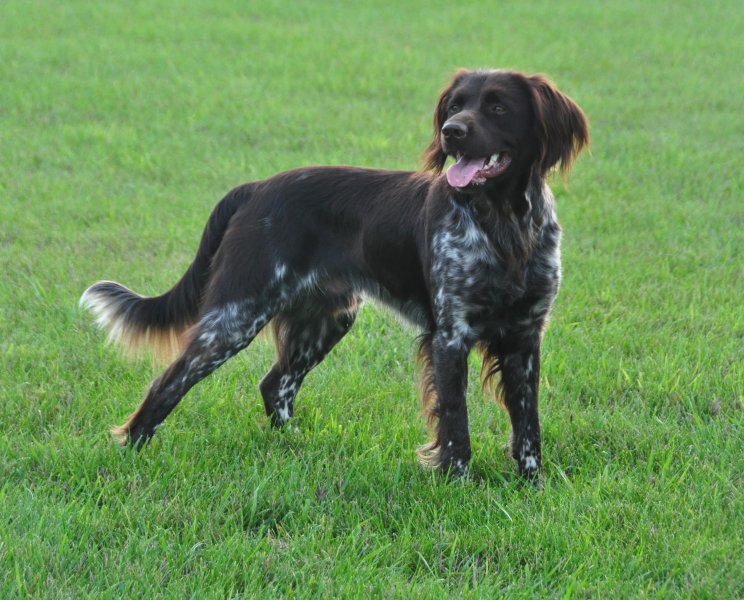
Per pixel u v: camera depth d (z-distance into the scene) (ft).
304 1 132.98
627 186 63.21
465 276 28.91
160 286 45.39
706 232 54.13
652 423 33.04
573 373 37.45
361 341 40.32
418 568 24.91
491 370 31.01
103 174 64.49
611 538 25.98
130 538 25.23
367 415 33.47
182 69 95.50
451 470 29.25
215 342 31.12
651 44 110.83
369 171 32.40
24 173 64.75
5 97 83.61
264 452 31.73
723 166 67.10
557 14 127.03
